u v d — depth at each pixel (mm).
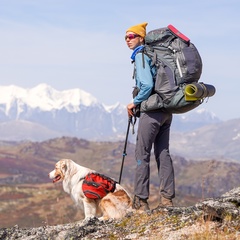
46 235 9594
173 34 9922
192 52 9688
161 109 10125
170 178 10523
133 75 10562
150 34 10086
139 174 10422
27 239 9555
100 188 11430
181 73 9680
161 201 10539
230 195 9750
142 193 10430
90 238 9102
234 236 7777
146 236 8602
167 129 10633
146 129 10250
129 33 10648
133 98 10484
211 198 9227
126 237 8773
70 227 9875
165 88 9750
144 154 10406
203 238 7832
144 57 10023
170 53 9844
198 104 9875
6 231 10031
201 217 8695
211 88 9875
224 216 8422
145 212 9820
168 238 8211
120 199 11359
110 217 11203
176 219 9008
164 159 10570
